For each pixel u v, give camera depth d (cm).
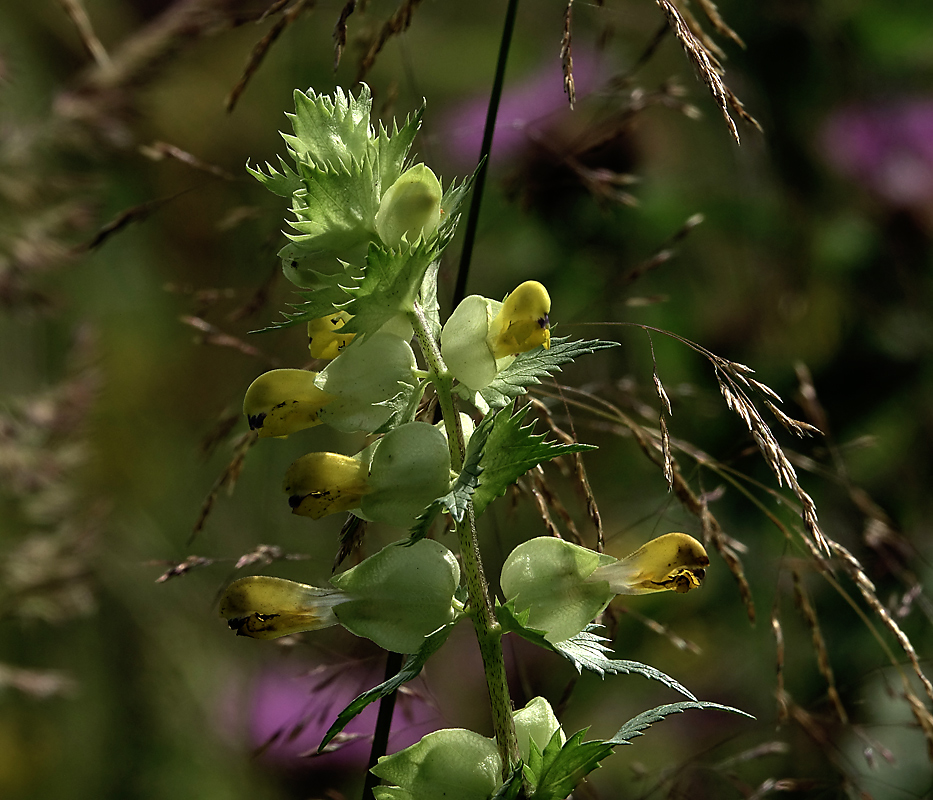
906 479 81
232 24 64
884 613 58
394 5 65
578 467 59
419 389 56
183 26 72
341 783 90
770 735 72
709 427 81
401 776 56
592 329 83
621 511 83
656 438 60
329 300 55
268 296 62
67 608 79
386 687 55
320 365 61
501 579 56
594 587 56
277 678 95
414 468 55
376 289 55
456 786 56
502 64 60
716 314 88
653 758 78
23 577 76
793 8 91
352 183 56
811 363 87
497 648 56
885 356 86
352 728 75
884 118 92
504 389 56
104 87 72
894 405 85
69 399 78
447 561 56
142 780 96
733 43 92
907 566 67
